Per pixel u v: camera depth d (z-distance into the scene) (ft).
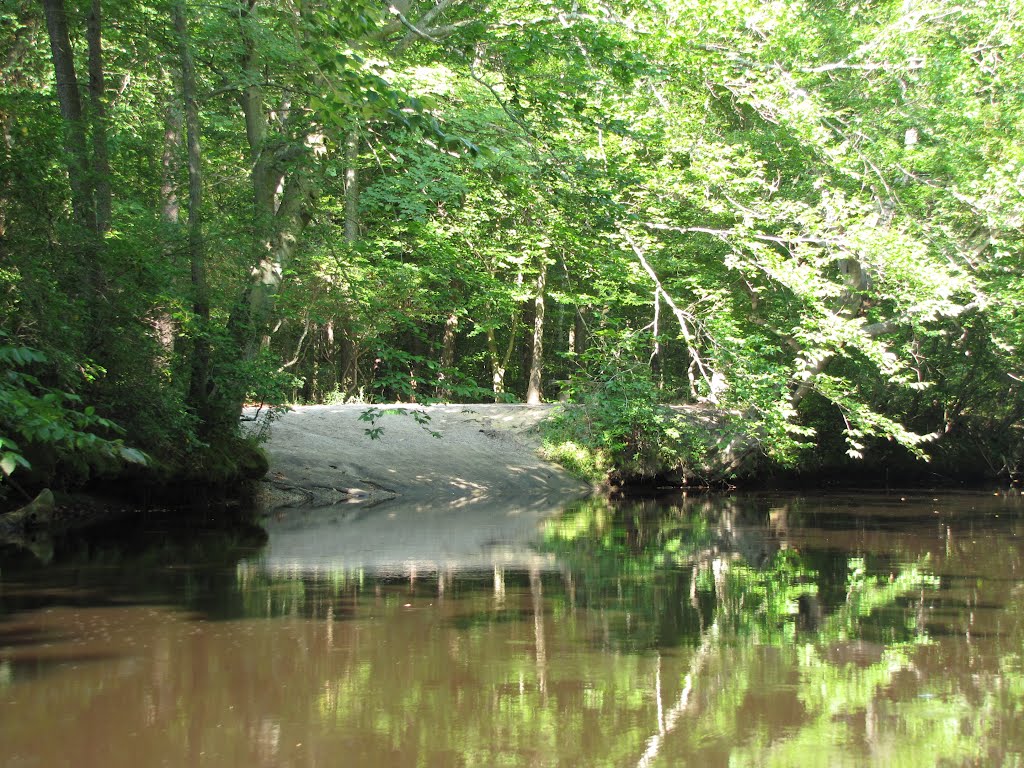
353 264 57.67
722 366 55.77
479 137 50.67
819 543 37.68
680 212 62.49
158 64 53.93
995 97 63.93
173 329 47.34
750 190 59.98
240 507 52.08
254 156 54.90
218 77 55.57
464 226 59.41
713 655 18.62
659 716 14.80
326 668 17.31
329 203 63.82
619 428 62.39
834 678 17.01
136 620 21.16
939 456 93.15
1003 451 97.60
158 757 12.76
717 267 74.18
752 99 54.95
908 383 56.59
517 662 17.93
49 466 41.96
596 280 66.80
